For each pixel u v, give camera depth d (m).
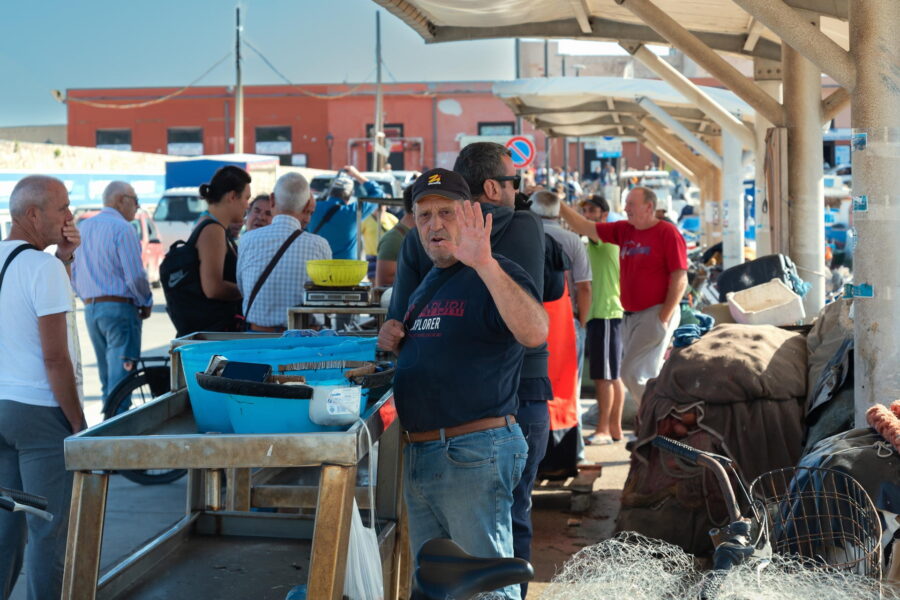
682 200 28.17
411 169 50.41
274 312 5.89
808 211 7.40
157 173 23.53
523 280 3.21
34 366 3.87
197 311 6.09
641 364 7.22
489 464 3.22
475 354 3.23
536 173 36.66
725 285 7.14
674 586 2.13
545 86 13.41
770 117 7.44
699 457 2.79
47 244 4.05
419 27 9.45
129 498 6.30
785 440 4.84
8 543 3.92
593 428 8.27
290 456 2.69
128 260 6.99
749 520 2.49
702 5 8.19
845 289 4.60
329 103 50.78
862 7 4.21
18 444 3.87
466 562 2.21
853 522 2.95
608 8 8.88
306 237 5.93
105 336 7.06
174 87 51.53
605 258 7.43
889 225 4.22
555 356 5.86
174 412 3.51
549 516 5.89
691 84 9.26
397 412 3.40
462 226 2.93
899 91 4.20
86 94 51.94
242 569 3.48
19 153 21.34
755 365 4.93
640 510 5.00
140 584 3.33
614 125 18.67
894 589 2.48
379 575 3.12
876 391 4.26
